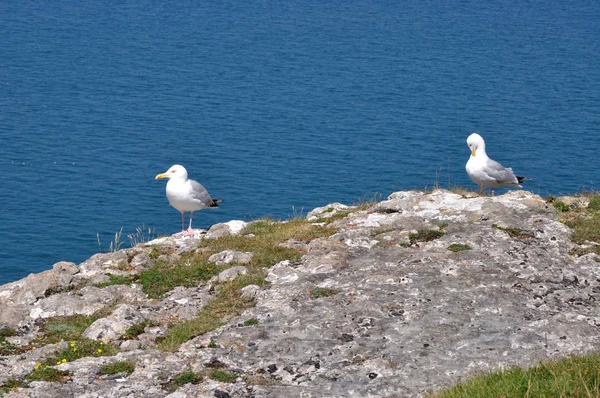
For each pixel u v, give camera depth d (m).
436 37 150.62
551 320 14.84
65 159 72.44
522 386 11.93
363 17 175.25
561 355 13.61
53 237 54.47
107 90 101.38
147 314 16.34
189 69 116.25
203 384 13.05
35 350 14.86
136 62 120.25
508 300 15.72
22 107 90.75
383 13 181.75
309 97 99.25
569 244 18.62
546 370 12.55
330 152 75.50
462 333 14.46
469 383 12.45
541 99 98.81
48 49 128.00
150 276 18.36
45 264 50.34
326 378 13.19
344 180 67.38
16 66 113.31
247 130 83.50
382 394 12.70
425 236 19.28
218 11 179.62
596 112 92.56
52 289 17.97
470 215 20.45
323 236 20.14
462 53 132.75
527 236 18.98
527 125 85.38
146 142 78.69
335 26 162.25
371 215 21.23
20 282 18.58
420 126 85.19
